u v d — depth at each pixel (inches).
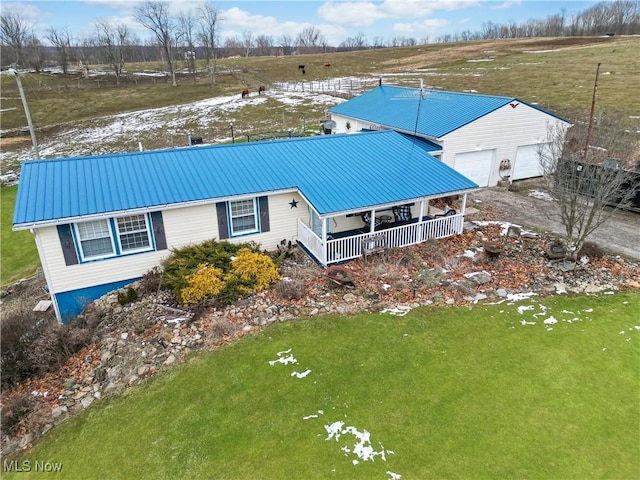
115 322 437.1
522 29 5093.5
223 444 302.2
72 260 470.9
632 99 1360.7
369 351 382.6
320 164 601.0
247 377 360.2
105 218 464.4
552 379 344.5
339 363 369.7
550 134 708.7
